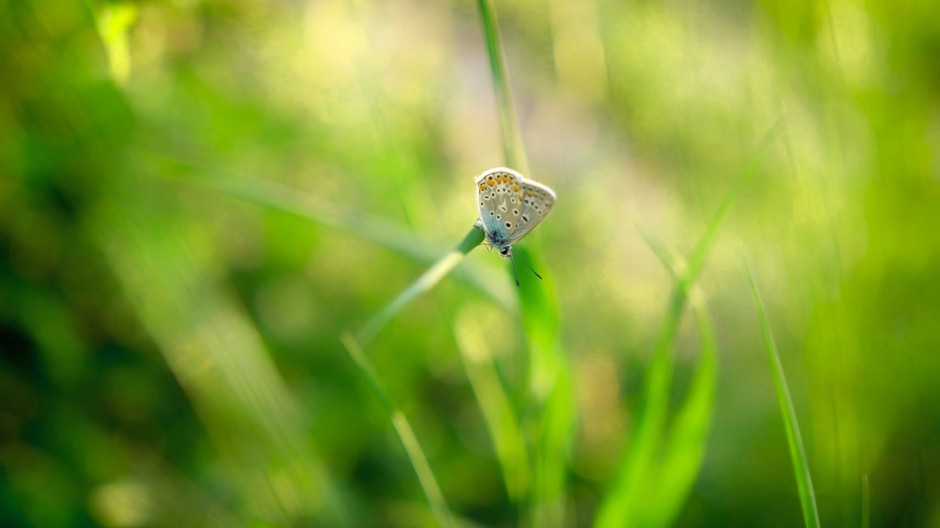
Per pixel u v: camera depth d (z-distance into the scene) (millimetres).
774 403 502
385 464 511
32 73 456
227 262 527
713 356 412
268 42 516
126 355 497
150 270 466
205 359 479
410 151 488
